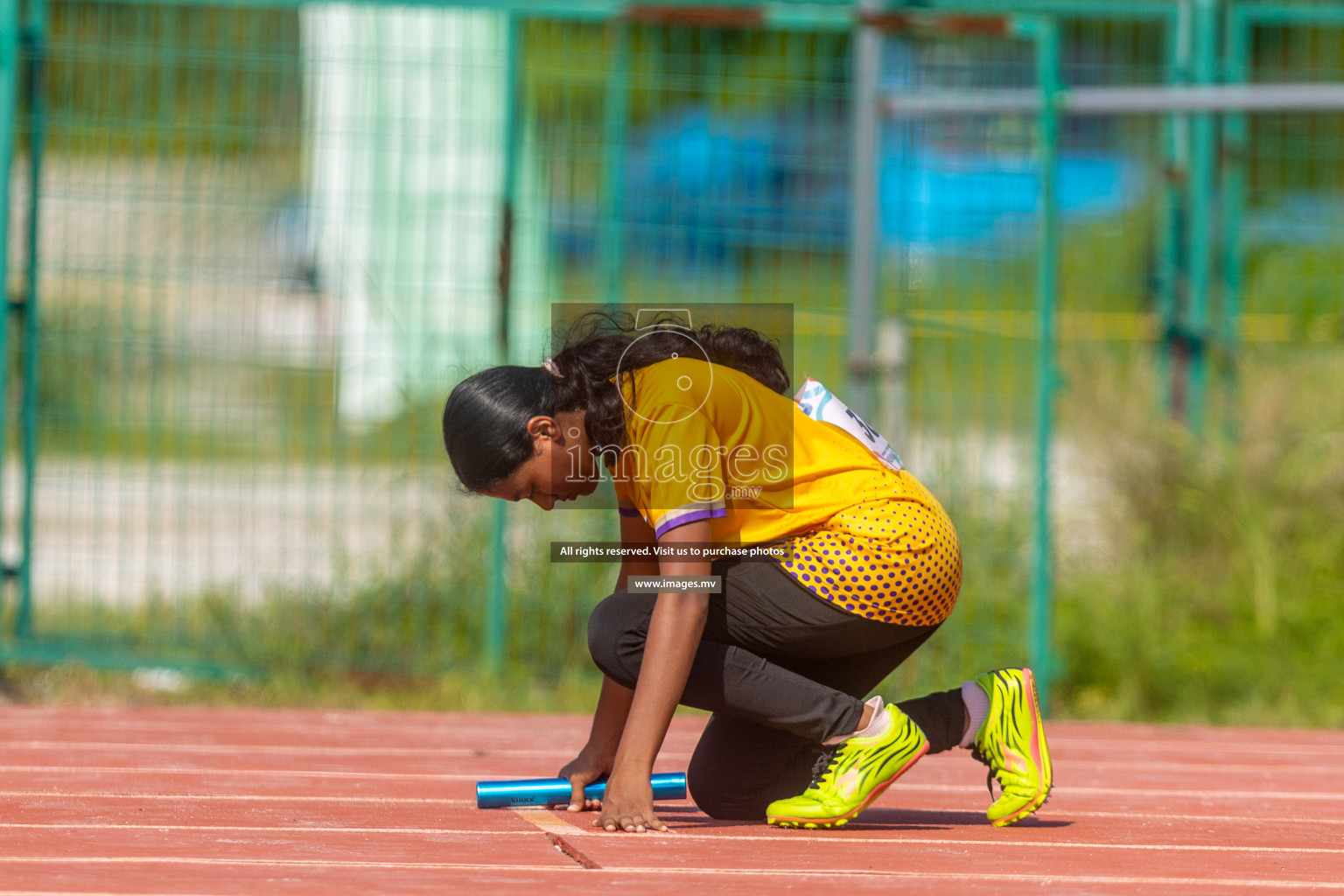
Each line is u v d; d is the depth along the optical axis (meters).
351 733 15.00
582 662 19.30
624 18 17.80
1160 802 12.01
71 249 20.36
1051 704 17.61
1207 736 15.95
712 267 21.41
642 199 20.83
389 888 7.73
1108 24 29.45
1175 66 22.80
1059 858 9.05
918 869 8.52
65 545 26.06
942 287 21.30
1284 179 31.84
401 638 19.41
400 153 23.58
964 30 17.16
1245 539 20.73
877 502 9.55
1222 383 23.23
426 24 26.09
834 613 9.49
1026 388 22.16
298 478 23.12
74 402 20.25
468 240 24.84
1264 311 26.45
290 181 20.80
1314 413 21.62
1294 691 18.72
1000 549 19.19
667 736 15.12
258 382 20.97
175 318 20.47
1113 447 21.67
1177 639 19.75
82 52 18.84
